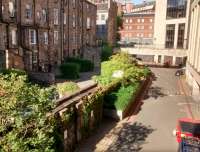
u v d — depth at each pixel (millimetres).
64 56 50844
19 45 37281
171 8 69438
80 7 56969
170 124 22125
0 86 9164
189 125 17750
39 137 8773
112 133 19812
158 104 28406
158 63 68750
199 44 32062
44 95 9602
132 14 103250
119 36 95125
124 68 30781
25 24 38281
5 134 8719
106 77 30016
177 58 66750
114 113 22969
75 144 17109
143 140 18672
